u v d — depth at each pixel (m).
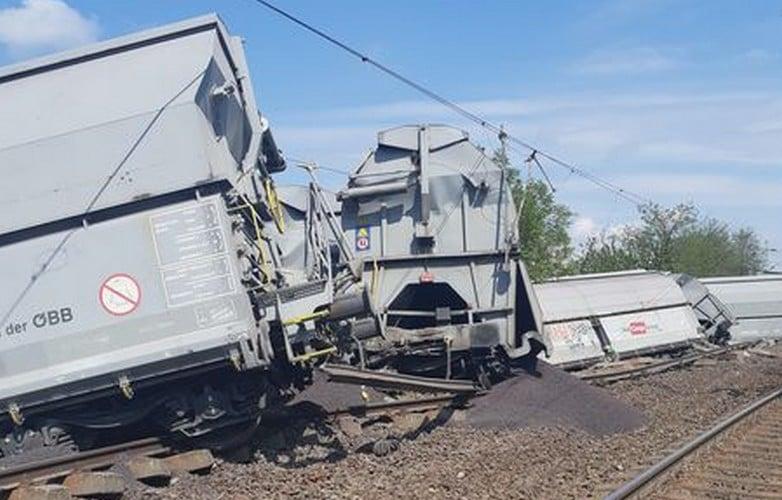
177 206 12.31
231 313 12.20
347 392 17.70
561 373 19.66
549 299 33.69
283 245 14.66
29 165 12.05
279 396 14.34
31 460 11.90
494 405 17.45
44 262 12.09
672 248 90.12
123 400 12.61
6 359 11.95
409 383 16.00
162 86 12.40
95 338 12.06
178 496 10.80
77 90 12.38
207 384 12.73
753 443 15.38
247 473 12.22
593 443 15.27
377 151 19.94
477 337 18.84
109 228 12.20
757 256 107.25
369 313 13.75
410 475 12.00
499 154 19.59
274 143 15.80
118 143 12.22
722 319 45.94
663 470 11.89
